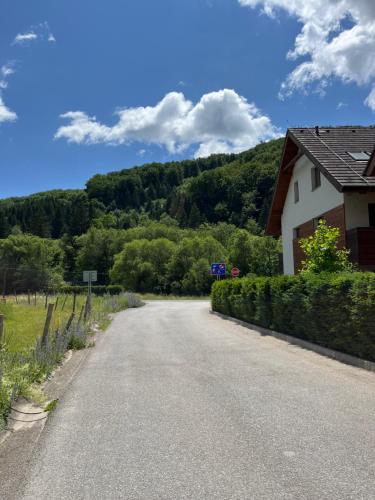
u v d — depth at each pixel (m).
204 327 18.30
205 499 3.77
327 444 4.85
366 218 18.23
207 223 105.75
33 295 43.03
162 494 3.89
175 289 68.94
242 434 5.29
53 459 4.84
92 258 94.12
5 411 6.23
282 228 27.03
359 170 17.77
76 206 116.12
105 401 7.13
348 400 6.53
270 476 4.13
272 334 14.66
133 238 91.88
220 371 9.05
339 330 10.04
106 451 4.98
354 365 9.15
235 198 116.19
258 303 16.28
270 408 6.27
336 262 13.93
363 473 4.12
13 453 5.16
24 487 4.20
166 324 20.34
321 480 4.01
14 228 107.31
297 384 7.65
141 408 6.61
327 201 19.97
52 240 107.12
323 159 18.95
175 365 9.98
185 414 6.20
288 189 25.69
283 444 4.91
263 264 71.19
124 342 14.56
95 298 39.09
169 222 117.88
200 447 4.94
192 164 182.50
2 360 8.51
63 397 7.54
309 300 11.64
